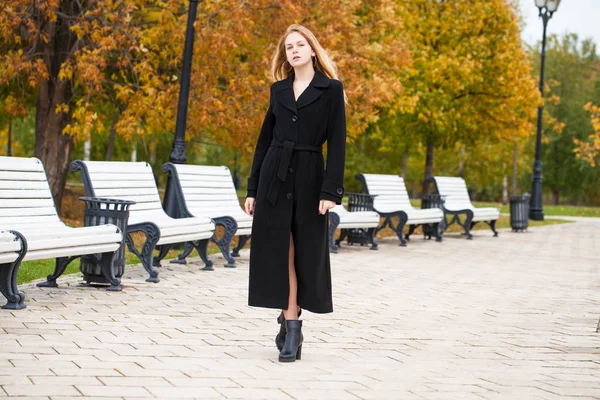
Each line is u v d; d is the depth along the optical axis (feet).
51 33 54.03
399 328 22.20
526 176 221.25
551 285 34.30
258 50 55.83
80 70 48.75
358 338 20.42
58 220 26.84
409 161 168.96
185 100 42.52
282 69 18.01
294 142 17.11
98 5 49.39
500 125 90.07
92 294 25.61
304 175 17.07
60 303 23.48
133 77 57.26
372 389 14.80
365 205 51.16
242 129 52.80
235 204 40.06
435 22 84.28
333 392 14.42
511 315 25.61
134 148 109.29
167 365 16.05
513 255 48.93
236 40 50.90
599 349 20.17
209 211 36.99
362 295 28.71
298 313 17.62
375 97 58.29
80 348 17.29
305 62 17.29
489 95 87.20
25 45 56.03
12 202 25.07
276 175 17.08
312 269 17.08
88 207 27.68
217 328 20.81
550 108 193.26
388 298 28.22
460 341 20.59
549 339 21.44
